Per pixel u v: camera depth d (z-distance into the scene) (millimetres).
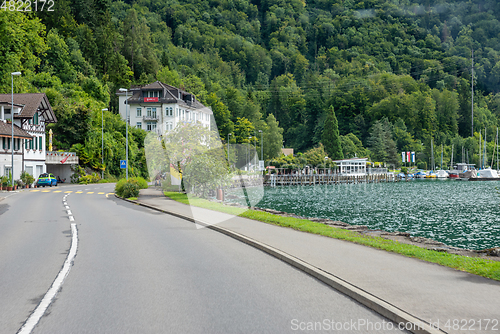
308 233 13000
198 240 12273
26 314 5641
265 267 8547
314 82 197875
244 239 11969
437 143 165375
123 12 193875
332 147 137000
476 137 170375
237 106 138125
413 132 171750
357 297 6168
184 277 7664
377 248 10289
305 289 6809
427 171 147000
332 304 5980
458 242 24188
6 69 59219
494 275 7195
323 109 179875
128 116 84875
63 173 66125
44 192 40281
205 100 117688
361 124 174375
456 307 5523
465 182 114188
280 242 11219
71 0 123875
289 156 113312
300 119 187250
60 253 10242
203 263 8961
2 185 43531
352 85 185250
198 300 6188
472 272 7598
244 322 5238
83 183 64750
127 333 4918
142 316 5496
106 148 72688
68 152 64938
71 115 69250
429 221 33969
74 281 7414
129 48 129750
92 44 111688
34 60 66562
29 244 11641
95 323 5258
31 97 55469
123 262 9094
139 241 12094
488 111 189125
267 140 120250
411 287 6535
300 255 9320
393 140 161125
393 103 174625
